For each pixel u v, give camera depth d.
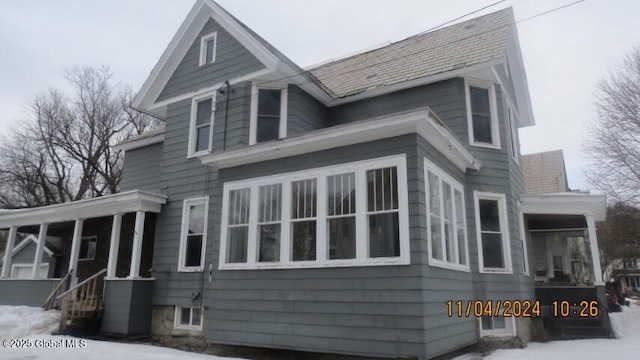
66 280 11.49
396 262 6.71
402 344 6.38
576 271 20.41
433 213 7.41
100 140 30.31
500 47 10.23
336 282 7.23
